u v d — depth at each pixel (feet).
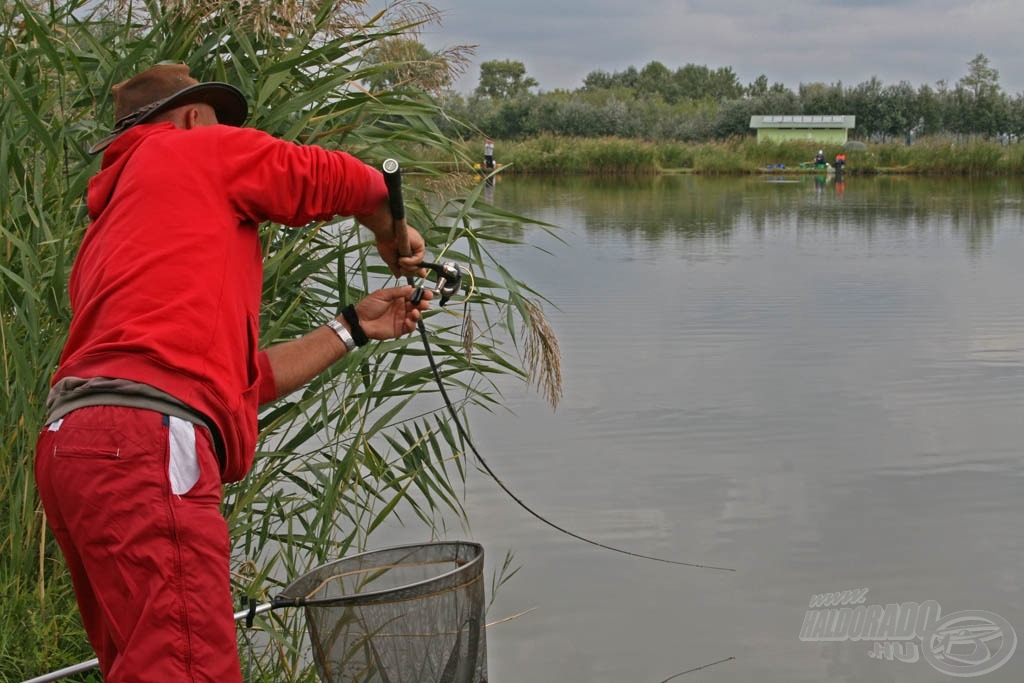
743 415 22.82
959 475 19.30
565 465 19.63
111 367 7.32
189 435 7.32
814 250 54.13
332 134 12.48
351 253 13.16
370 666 8.14
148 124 8.42
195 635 7.24
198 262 7.54
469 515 17.46
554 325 32.76
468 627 8.38
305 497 13.15
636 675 12.92
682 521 17.30
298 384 9.02
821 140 200.34
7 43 12.03
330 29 12.00
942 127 216.95
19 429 11.01
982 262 48.47
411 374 12.91
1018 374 26.40
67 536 7.73
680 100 354.95
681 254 52.26
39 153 12.16
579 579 15.39
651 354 28.68
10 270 11.48
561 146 156.35
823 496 18.26
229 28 11.80
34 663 10.26
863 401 24.02
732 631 14.10
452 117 12.84
